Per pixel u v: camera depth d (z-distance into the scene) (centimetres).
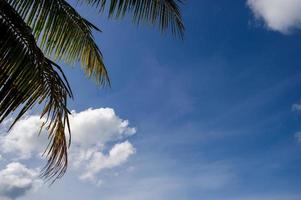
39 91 332
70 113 350
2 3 321
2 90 313
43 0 383
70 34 410
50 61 346
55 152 342
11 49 317
